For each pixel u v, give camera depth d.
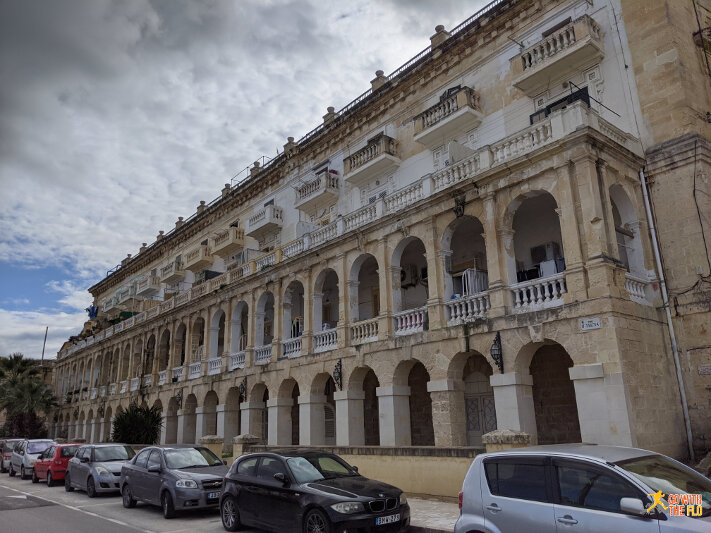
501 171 17.31
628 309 14.80
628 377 13.93
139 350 41.16
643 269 16.45
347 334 22.33
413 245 24.27
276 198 34.66
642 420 13.86
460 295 19.41
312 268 25.09
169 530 12.28
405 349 19.58
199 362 32.50
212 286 32.75
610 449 7.62
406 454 15.20
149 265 51.56
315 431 23.23
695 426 15.12
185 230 44.81
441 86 24.62
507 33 22.23
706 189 16.20
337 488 10.45
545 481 7.26
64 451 22.84
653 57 17.64
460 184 18.39
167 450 15.41
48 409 50.38
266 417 29.52
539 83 20.38
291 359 24.89
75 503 16.83
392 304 20.72
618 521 6.34
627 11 18.48
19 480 25.17
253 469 12.11
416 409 22.70
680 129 16.73
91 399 46.28
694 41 18.39
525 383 16.19
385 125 27.31
